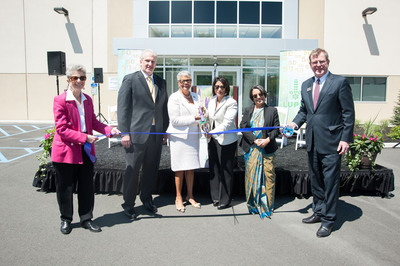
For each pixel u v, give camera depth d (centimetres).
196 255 268
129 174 345
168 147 673
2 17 1354
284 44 1083
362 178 430
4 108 1399
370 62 1288
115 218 352
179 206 380
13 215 354
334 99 306
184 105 367
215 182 396
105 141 780
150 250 277
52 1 1327
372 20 1266
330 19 1252
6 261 255
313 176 336
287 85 827
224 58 1165
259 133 355
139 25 1217
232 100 375
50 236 303
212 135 383
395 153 769
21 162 628
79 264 252
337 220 352
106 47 1323
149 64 337
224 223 341
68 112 296
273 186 361
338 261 261
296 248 283
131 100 342
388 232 320
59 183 303
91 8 1316
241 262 257
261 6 1205
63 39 1341
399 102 1251
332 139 309
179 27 1217
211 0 1204
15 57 1373
